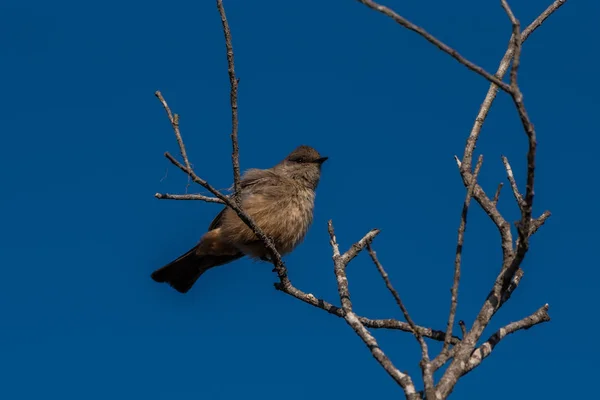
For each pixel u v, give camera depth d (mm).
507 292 7570
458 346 6852
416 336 6336
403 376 6582
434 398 5988
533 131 6156
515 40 6059
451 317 6520
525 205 6652
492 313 7086
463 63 6059
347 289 8328
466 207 6762
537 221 8750
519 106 6090
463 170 8633
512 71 6051
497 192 8258
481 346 7066
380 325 8789
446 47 6055
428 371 6121
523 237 6793
